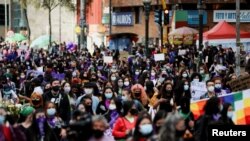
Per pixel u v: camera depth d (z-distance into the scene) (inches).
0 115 552.7
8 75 1187.3
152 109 685.9
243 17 2586.1
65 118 730.2
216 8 2628.0
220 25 1905.8
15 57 2043.6
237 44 1402.6
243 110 669.9
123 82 948.0
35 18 3937.0
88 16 3240.7
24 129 548.7
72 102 741.3
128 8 2920.8
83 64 1537.9
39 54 2046.0
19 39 2955.2
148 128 480.7
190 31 2068.2
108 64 1514.5
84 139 459.8
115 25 2994.6
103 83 992.9
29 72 1229.7
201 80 959.6
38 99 709.3
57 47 2519.7
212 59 1761.8
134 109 596.7
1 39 3794.3
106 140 500.1
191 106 655.8
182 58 1737.2
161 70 1245.1
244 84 833.5
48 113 634.2
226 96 672.4
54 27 3902.6
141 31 2851.9
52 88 797.2
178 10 2554.1
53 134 599.2
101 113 741.3
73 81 924.6
